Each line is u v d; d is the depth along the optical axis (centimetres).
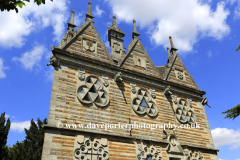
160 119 1788
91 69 1662
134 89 1797
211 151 1925
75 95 1482
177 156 1691
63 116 1359
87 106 1491
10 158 2678
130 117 1638
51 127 1274
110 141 1454
